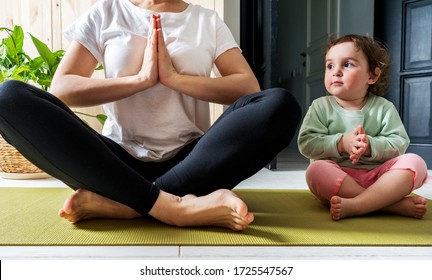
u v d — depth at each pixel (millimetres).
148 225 1070
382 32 2758
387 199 1233
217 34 1263
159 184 1092
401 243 960
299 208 1352
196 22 1249
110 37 1190
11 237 961
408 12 2648
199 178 1067
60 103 996
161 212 1024
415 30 2625
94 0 2486
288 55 4691
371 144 1331
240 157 1047
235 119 1041
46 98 963
